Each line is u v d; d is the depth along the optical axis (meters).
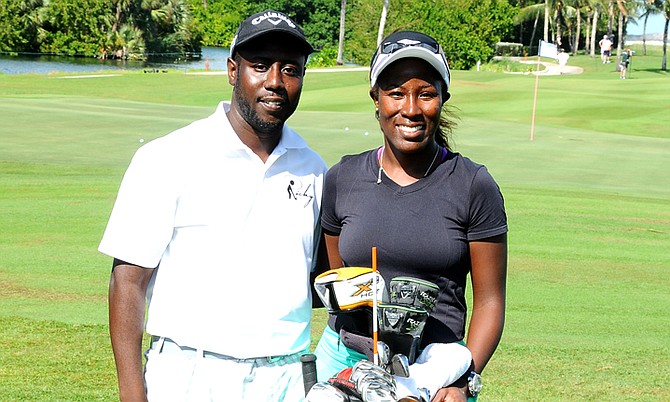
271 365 3.02
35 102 25.67
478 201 2.98
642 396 5.08
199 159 2.95
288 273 3.05
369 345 2.99
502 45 73.19
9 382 4.90
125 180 2.97
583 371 5.49
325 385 2.58
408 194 3.02
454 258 2.99
